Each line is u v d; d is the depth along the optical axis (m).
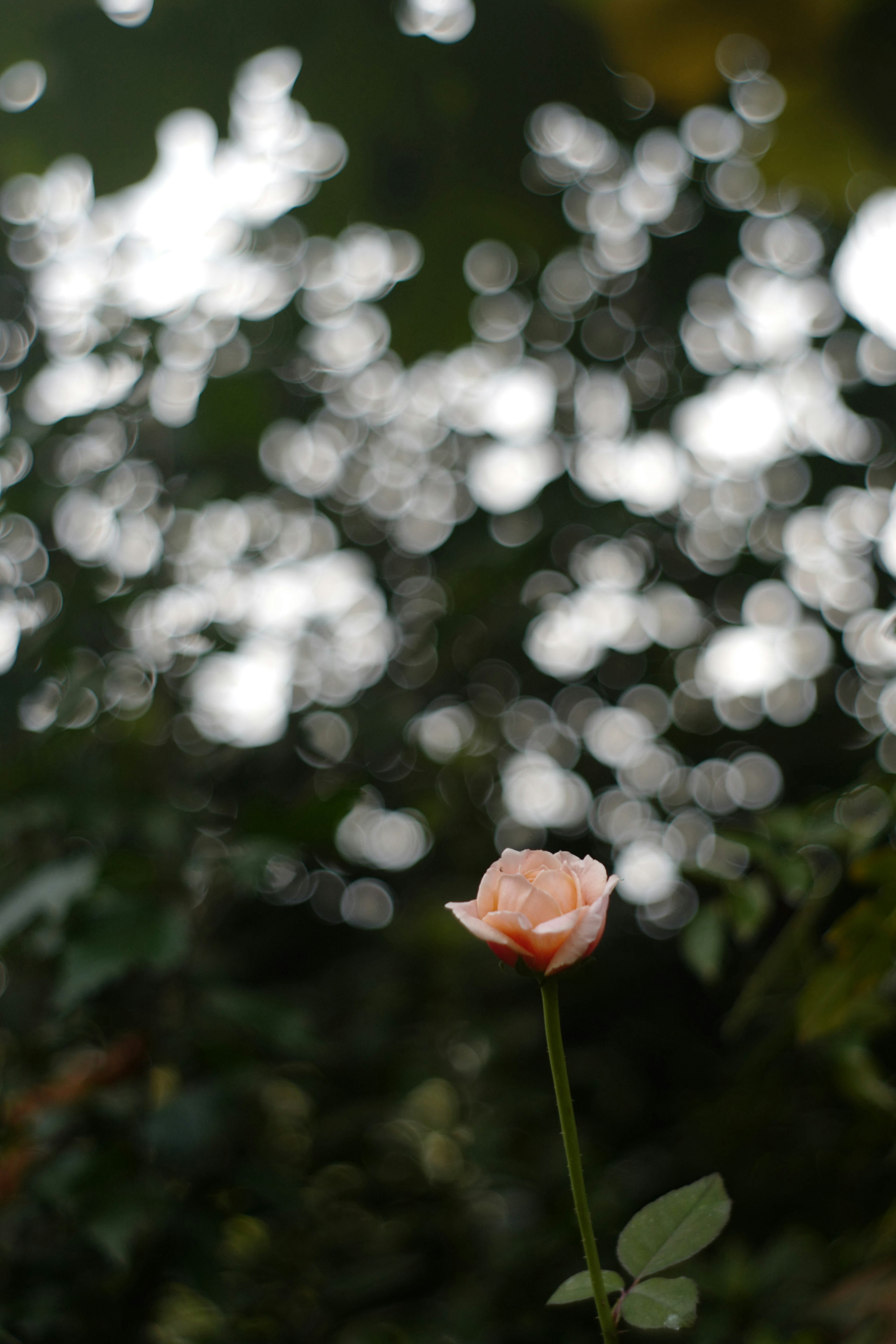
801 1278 2.37
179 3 2.95
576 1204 1.60
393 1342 2.40
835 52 2.85
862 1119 2.26
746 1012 2.01
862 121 3.01
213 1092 2.02
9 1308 1.98
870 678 3.58
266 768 3.31
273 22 2.99
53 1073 2.24
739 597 3.65
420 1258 2.78
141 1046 2.15
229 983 2.54
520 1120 3.15
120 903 1.97
